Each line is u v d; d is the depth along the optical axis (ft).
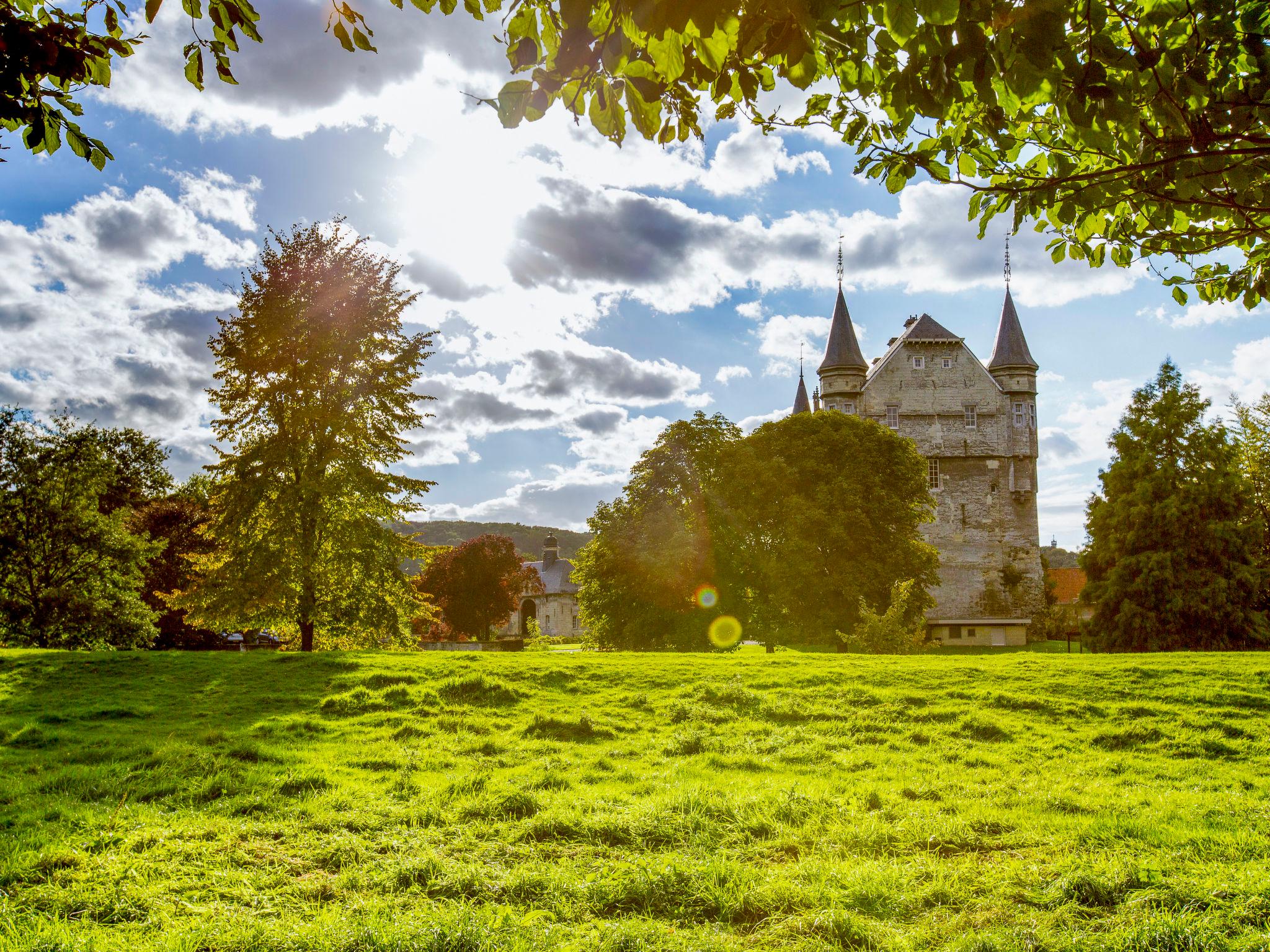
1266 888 23.35
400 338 107.14
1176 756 50.52
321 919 21.90
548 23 11.98
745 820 32.42
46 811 31.40
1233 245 20.13
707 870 25.73
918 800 38.14
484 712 61.72
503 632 472.44
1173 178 15.48
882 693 66.85
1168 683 67.41
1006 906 23.81
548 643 269.85
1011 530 242.99
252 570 93.30
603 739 54.19
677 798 34.96
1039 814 34.88
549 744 51.44
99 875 24.48
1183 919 21.07
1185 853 27.89
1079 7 12.81
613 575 157.28
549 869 26.32
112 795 34.88
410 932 20.61
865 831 30.94
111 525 118.52
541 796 36.14
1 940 19.65
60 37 14.14
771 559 154.81
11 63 13.65
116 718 56.80
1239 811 34.58
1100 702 63.26
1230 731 55.21
